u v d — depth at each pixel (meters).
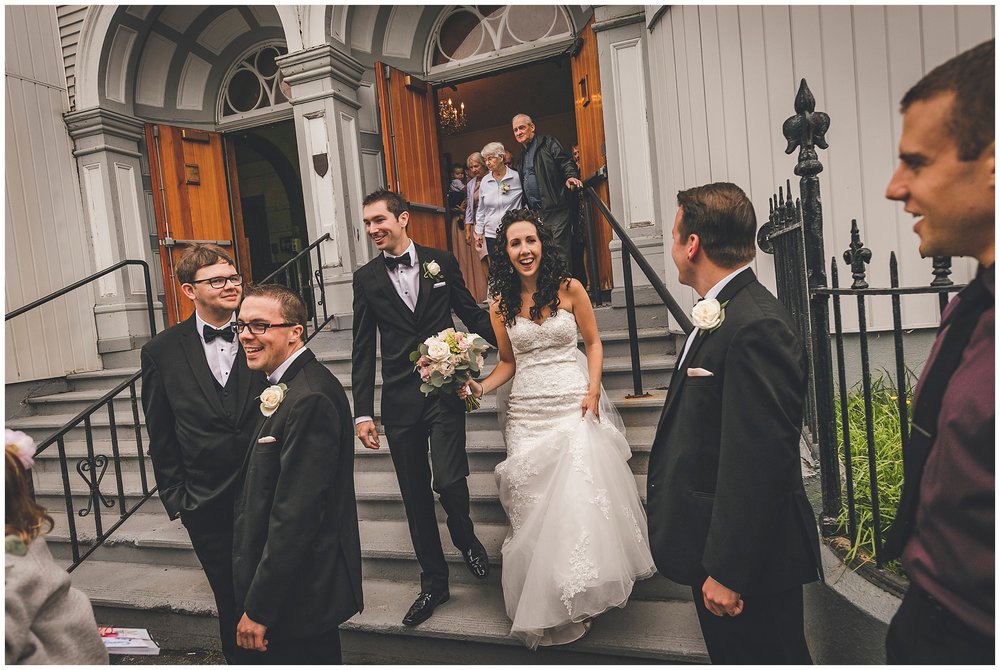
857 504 2.08
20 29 5.40
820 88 3.19
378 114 5.81
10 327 5.10
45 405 5.14
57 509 3.93
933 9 2.92
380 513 3.20
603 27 4.51
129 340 5.79
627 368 3.65
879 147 3.11
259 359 1.81
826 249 3.25
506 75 8.73
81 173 5.85
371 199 2.52
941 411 0.99
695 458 1.44
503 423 2.55
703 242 1.48
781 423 1.28
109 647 1.47
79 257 5.75
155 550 3.34
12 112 5.28
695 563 1.42
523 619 2.03
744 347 1.32
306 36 5.21
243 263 6.75
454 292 2.63
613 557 2.02
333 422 1.73
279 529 1.61
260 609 1.60
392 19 5.86
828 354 2.02
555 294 2.33
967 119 0.91
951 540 0.96
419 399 2.46
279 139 9.87
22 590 1.22
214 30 6.39
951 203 0.95
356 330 2.58
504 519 2.98
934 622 0.99
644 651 2.13
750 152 3.39
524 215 2.32
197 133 6.29
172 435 2.28
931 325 3.14
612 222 3.51
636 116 4.49
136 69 6.08
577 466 2.13
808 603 1.97
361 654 2.53
